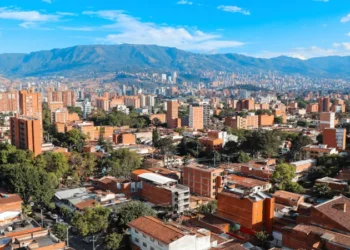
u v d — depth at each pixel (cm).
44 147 19275
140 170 14575
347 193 11594
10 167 12794
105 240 8581
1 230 8500
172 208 11594
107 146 19925
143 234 8262
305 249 7750
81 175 15225
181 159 18662
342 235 7744
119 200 11875
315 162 16150
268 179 14050
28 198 11750
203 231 8562
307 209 10000
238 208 9762
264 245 8769
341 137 19125
